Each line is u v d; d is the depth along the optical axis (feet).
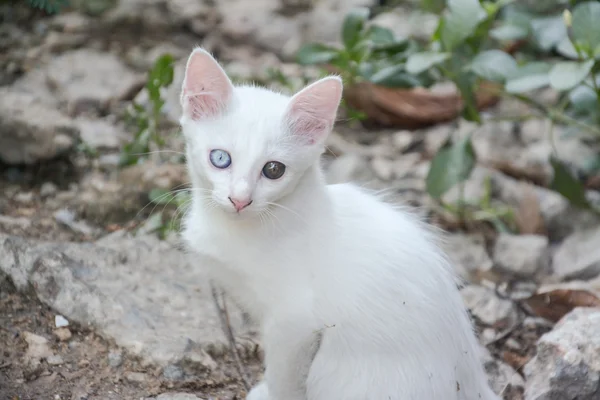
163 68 21.63
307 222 14.17
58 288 16.94
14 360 15.40
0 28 27.53
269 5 30.86
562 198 23.62
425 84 22.99
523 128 26.96
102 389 15.17
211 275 15.17
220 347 16.53
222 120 14.01
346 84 24.30
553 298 18.89
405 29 29.63
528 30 23.75
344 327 13.93
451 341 14.40
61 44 27.09
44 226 20.04
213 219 14.40
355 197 15.12
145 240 19.52
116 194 20.95
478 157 25.36
